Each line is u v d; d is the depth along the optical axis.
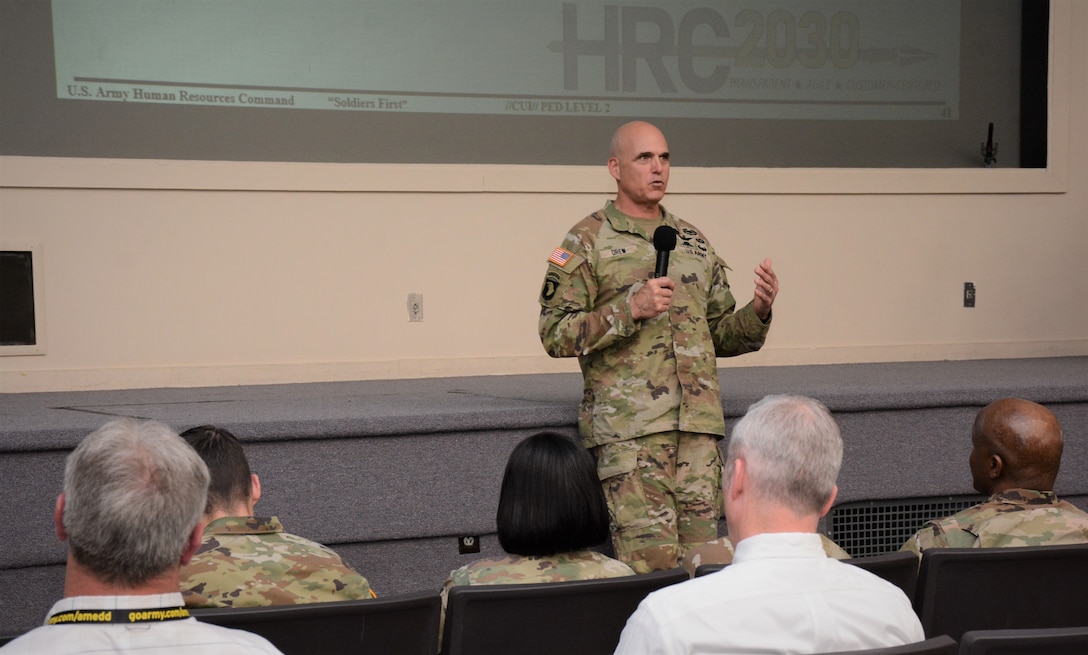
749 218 8.82
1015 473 3.53
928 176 9.12
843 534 5.87
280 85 7.87
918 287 9.20
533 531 3.01
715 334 4.95
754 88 8.80
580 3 8.44
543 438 3.09
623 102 8.58
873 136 9.06
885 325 9.15
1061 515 3.45
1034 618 3.17
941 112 9.19
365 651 2.65
